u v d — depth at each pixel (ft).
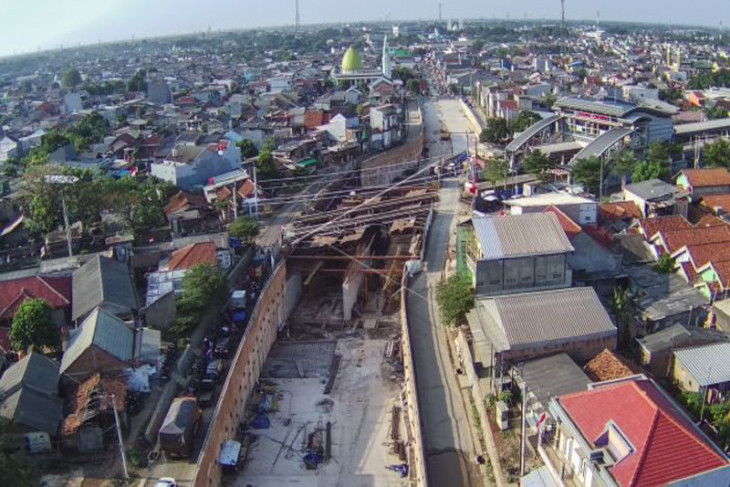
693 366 193.67
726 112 571.69
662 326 227.40
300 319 325.21
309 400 254.68
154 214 356.59
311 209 404.77
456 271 281.74
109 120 654.53
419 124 647.15
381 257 330.54
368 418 242.58
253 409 248.11
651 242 277.85
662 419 142.61
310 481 211.41
